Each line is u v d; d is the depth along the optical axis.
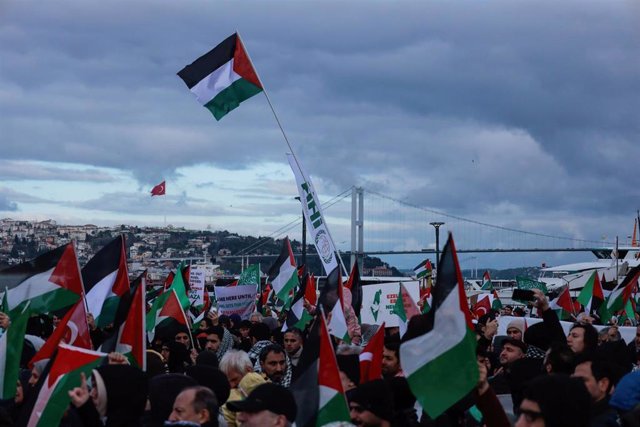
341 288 15.11
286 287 23.83
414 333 7.91
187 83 19.14
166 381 8.81
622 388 8.84
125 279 12.56
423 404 7.73
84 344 10.20
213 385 10.15
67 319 10.09
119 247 12.62
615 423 8.78
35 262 11.52
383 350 11.07
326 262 20.27
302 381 8.73
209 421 8.05
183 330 17.05
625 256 88.94
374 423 8.51
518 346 12.46
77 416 8.88
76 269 11.56
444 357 7.80
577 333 11.34
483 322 22.84
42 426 8.72
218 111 19.22
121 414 8.02
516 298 12.06
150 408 9.02
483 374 7.82
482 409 7.81
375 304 22.22
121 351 10.20
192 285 29.41
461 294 7.87
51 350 9.94
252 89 19.22
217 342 17.70
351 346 11.91
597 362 9.05
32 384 9.82
